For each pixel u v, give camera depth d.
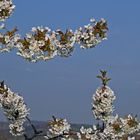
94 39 12.72
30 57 11.77
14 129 17.17
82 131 16.41
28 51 11.74
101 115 16.98
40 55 11.83
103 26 12.76
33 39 11.79
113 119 16.88
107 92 17.06
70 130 16.33
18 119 17.25
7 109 17.36
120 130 16.75
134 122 16.69
